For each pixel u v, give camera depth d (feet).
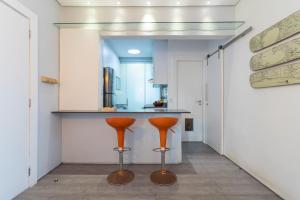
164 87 20.33
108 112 11.28
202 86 18.24
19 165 8.06
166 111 11.49
